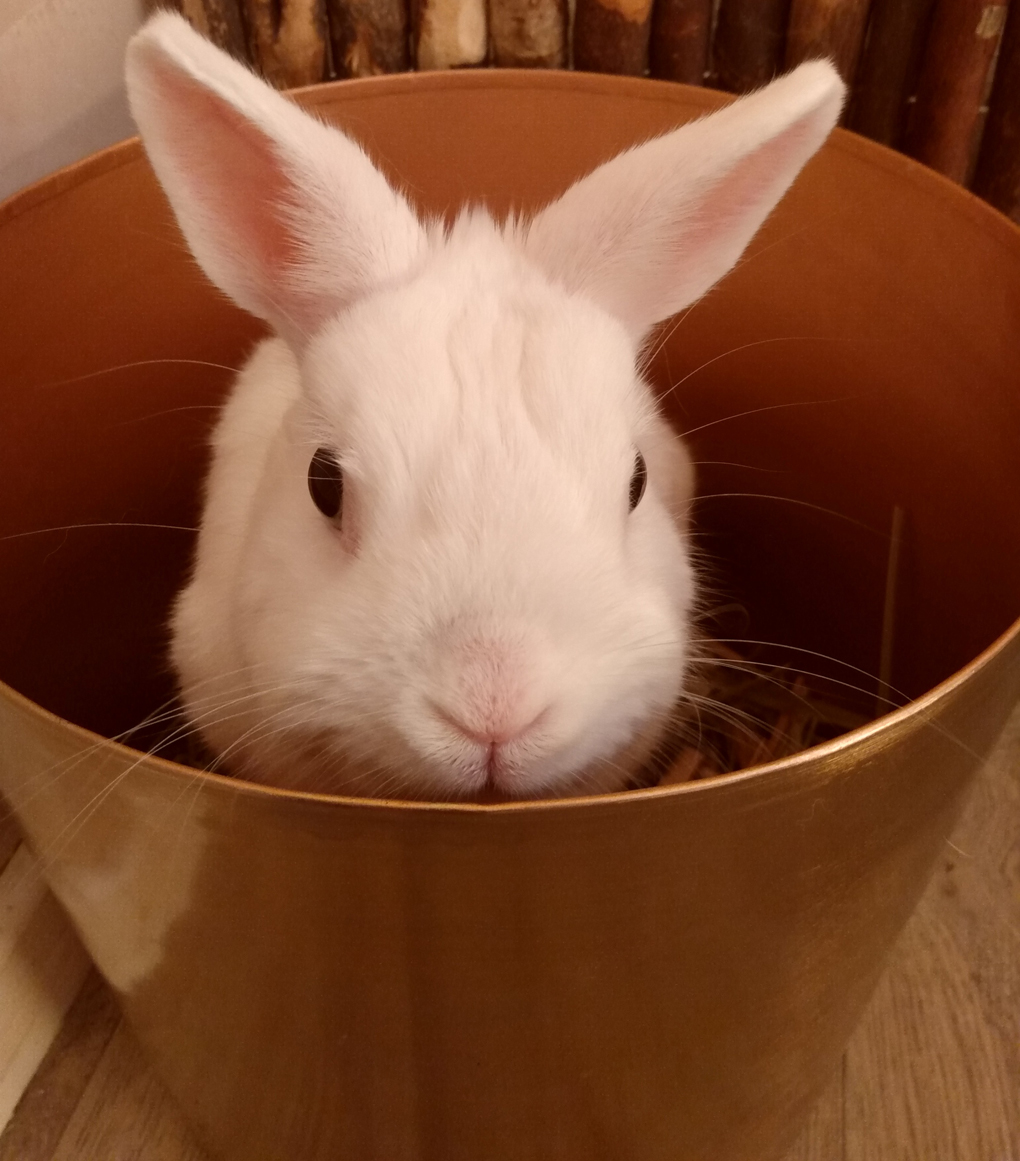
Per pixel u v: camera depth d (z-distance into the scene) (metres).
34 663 0.31
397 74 0.31
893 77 0.38
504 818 0.15
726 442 0.37
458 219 0.29
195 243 0.26
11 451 0.29
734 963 0.20
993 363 0.27
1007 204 0.39
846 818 0.18
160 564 0.37
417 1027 0.20
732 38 0.38
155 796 0.17
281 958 0.20
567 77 0.31
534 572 0.21
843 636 0.37
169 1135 0.31
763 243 0.32
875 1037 0.33
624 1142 0.25
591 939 0.18
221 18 0.36
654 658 0.23
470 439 0.22
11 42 0.33
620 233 0.27
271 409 0.32
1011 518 0.26
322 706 0.22
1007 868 0.36
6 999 0.31
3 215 0.27
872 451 0.32
